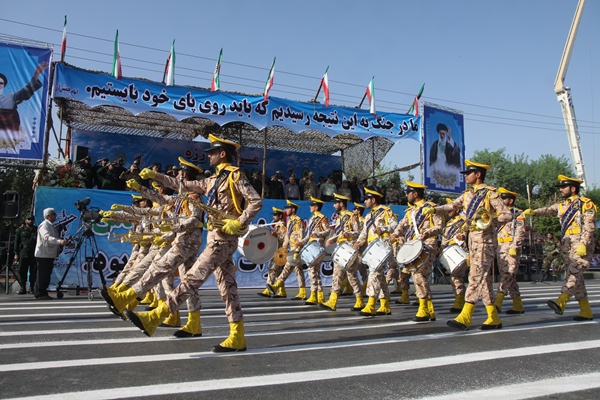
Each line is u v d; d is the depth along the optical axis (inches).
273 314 353.7
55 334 254.1
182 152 789.9
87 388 154.1
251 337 251.0
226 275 216.4
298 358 199.9
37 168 516.1
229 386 158.1
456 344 232.2
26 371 175.5
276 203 610.9
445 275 727.7
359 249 385.7
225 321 307.3
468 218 279.6
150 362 190.9
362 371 178.7
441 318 334.3
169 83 569.6
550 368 186.4
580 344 233.1
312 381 164.9
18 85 502.0
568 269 319.6
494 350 218.2
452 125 753.0
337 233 412.2
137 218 264.7
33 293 473.7
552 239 932.0
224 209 214.4
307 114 641.0
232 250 214.5
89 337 245.8
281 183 721.0
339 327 287.6
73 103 608.1
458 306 384.5
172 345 225.9
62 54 520.4
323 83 661.3
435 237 323.9
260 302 442.6
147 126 730.2
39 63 511.5
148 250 356.2
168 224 249.0
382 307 353.7
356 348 221.5
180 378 167.3
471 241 281.7
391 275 480.4
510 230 374.9
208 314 343.0
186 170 261.7
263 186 622.5
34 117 506.0
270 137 789.2
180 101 572.7
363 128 677.9
